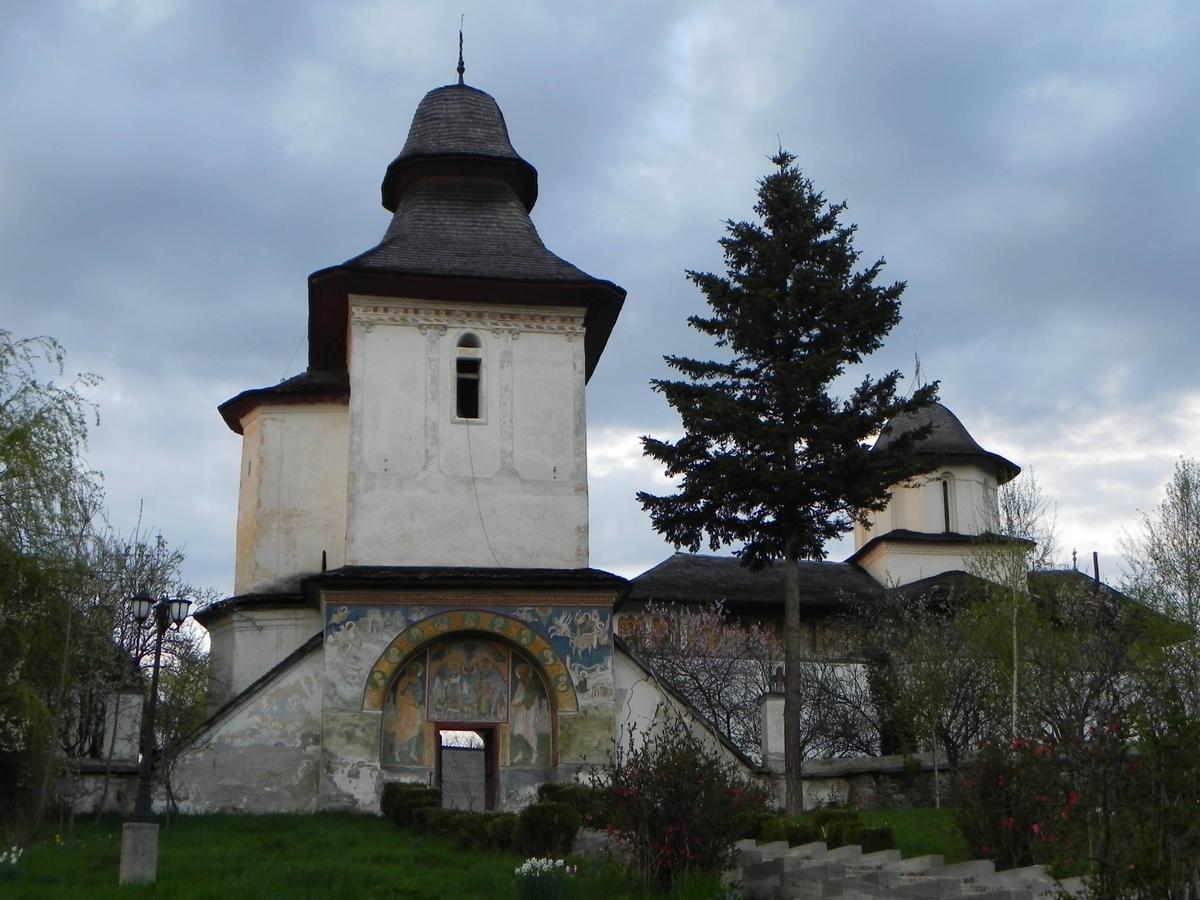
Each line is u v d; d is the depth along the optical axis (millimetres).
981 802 21891
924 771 35219
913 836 25703
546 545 34656
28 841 25453
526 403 35562
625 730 33625
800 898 19719
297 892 20875
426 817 27672
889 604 48031
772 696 34719
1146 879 15039
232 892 20219
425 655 33406
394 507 34344
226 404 39750
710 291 35344
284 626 37094
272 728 32719
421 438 34906
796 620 33812
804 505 34219
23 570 28156
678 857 21516
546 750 33250
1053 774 18438
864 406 34562
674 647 49094
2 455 28250
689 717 34062
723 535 34594
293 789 32438
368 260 35656
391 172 39000
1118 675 28422
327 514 38562
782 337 35250
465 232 37281
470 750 49188
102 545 32719
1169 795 15305
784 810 32156
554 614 33500
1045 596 41750
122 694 32719
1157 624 39000
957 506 56344
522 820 24797
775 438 33625
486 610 33312
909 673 40125
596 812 22641
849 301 34875
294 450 38938
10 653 27906
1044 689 31125
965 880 18172
